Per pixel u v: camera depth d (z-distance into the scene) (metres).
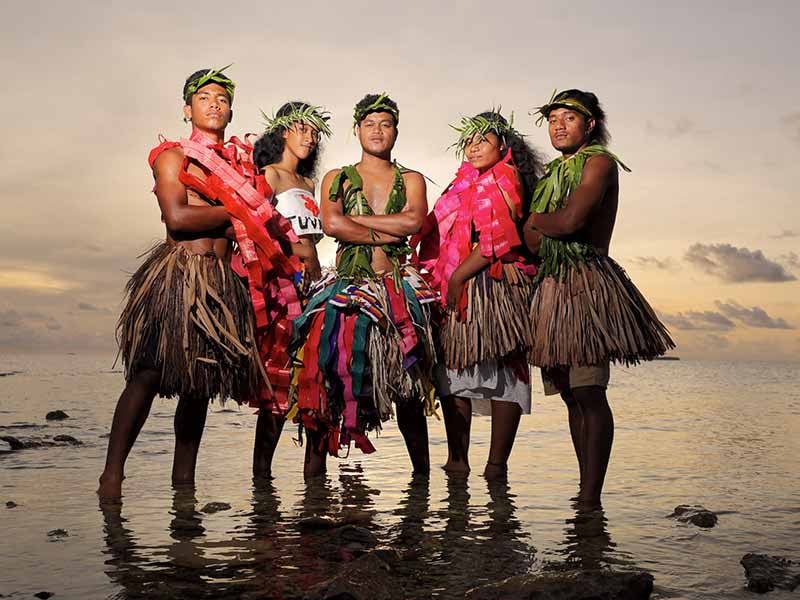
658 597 2.10
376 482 3.91
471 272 4.06
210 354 3.61
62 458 4.48
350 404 3.88
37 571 2.33
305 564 2.40
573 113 3.63
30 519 3.01
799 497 3.46
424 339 4.05
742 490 3.63
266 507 3.26
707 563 2.42
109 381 13.68
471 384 4.12
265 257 3.81
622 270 3.61
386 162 4.25
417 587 2.19
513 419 4.13
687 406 8.58
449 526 2.91
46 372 18.66
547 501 3.40
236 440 5.50
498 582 2.13
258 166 4.46
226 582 2.22
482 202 4.07
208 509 3.20
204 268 3.66
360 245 4.10
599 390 3.46
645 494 3.54
